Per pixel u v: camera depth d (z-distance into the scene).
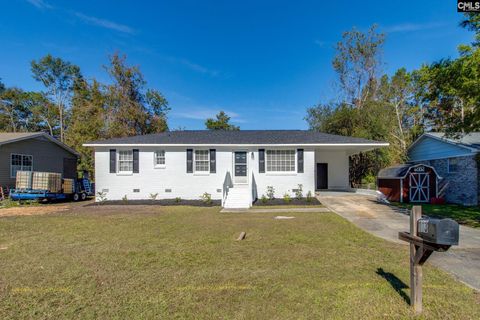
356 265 4.74
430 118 25.38
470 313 3.11
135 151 15.77
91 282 4.07
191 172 15.79
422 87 10.73
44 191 15.23
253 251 5.62
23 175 15.38
